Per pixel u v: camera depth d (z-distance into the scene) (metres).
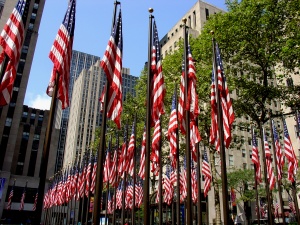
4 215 84.94
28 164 97.56
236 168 64.06
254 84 27.28
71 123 164.38
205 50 28.72
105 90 13.80
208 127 31.23
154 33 16.22
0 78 12.10
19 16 13.09
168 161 40.50
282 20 25.78
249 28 26.20
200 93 29.09
